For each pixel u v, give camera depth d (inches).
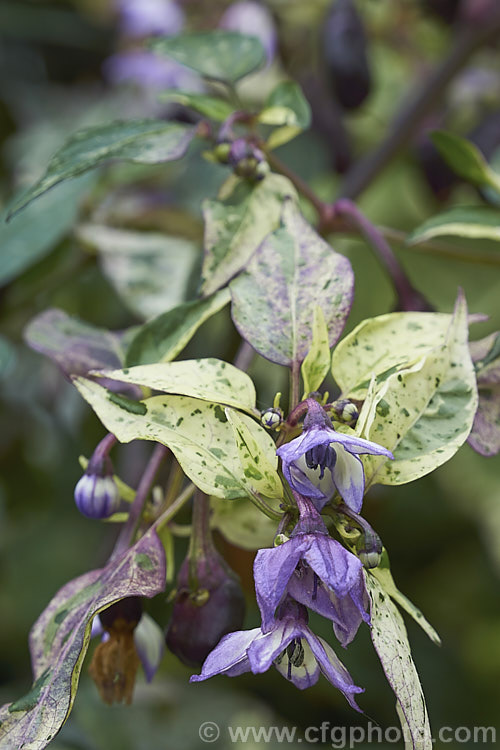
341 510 10.9
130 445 15.8
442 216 13.3
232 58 13.4
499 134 17.1
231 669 10.7
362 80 15.9
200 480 11.0
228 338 14.4
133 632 11.8
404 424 11.2
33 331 12.6
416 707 10.6
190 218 17.0
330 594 10.6
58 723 10.8
